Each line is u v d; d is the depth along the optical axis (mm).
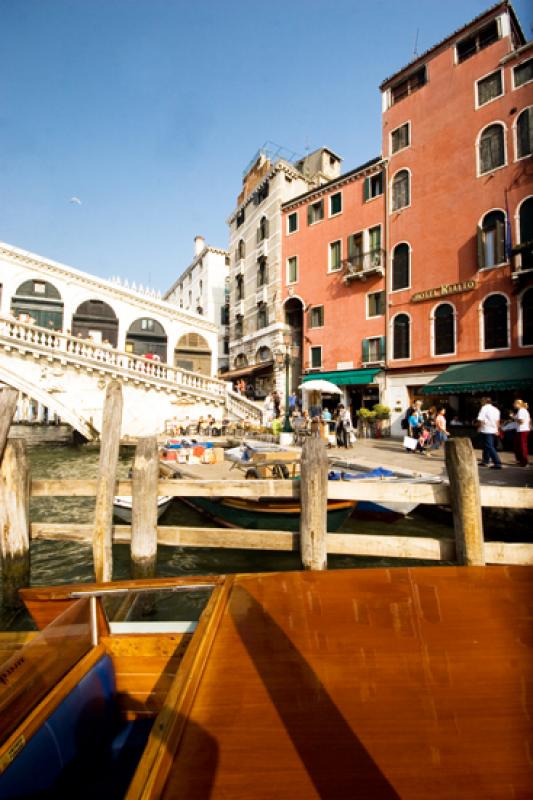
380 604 2818
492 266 15680
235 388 28406
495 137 15898
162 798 1376
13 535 5016
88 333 24359
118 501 7840
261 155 27859
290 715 1797
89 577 5793
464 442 4309
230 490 4992
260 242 26250
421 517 7855
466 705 1851
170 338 26953
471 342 16109
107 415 5191
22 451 5102
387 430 18391
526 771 1488
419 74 18516
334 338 21188
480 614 2656
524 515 6324
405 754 1579
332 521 6164
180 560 6371
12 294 22312
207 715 1796
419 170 18078
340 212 21281
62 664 2262
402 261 18625
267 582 3186
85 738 2170
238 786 1429
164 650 2604
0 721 1779
